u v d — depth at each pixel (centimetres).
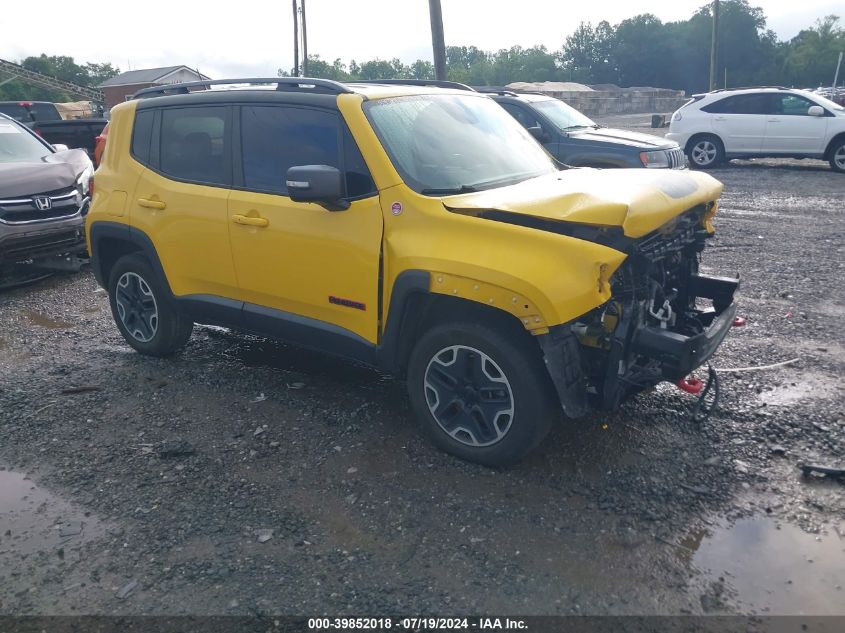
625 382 365
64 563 322
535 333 342
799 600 289
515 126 519
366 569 312
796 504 350
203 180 484
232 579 308
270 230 439
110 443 430
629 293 360
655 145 1082
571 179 424
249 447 419
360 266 402
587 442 409
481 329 367
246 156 461
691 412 440
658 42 10700
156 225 507
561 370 343
